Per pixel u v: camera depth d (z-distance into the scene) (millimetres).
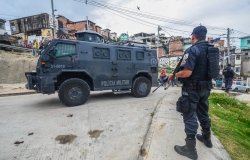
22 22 39062
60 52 5801
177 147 2861
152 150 2896
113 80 6938
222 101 8117
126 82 7289
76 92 6059
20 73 16672
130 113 5156
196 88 2686
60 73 5801
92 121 4480
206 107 2982
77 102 6090
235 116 6121
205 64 2660
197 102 2750
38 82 5672
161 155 2760
